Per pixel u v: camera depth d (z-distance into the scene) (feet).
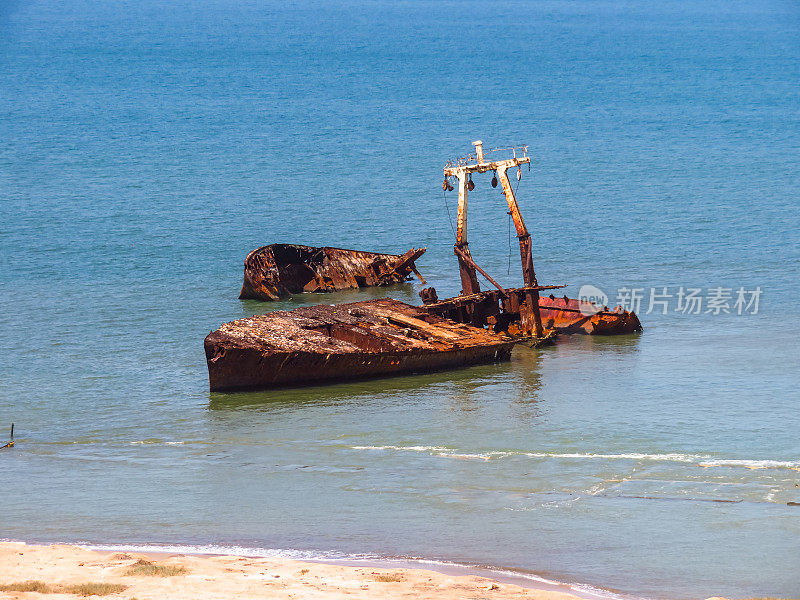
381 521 152.87
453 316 276.00
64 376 239.09
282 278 328.90
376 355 230.89
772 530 146.30
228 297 322.34
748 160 628.69
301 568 128.06
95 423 206.39
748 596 124.98
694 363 247.50
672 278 345.72
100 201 507.71
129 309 305.12
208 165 627.05
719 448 186.80
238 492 167.22
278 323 240.12
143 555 138.10
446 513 155.74
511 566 134.92
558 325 284.82
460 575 130.82
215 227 444.96
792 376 234.38
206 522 153.69
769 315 295.48
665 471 173.99
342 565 134.72
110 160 648.38
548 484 168.35
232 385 223.92
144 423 205.77
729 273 350.64
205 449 190.29
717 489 164.04
